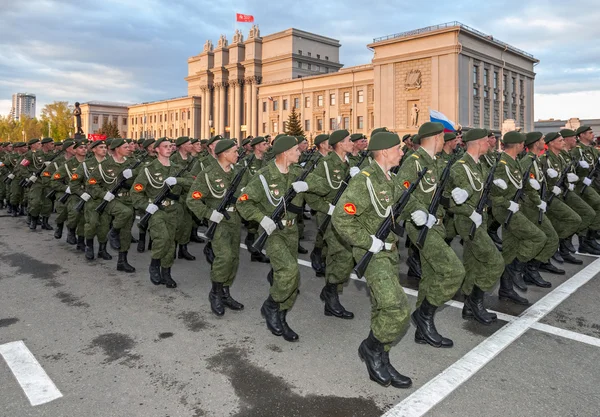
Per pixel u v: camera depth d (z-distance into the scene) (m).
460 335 4.79
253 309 5.65
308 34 70.81
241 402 3.48
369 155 7.72
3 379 3.87
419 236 4.27
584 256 8.22
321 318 5.34
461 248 8.94
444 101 46.38
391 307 3.61
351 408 3.39
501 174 6.03
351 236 3.66
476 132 5.16
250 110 74.12
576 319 5.19
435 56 46.91
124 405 3.45
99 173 7.57
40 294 6.20
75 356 4.30
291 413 3.33
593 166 8.81
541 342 4.57
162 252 6.40
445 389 3.65
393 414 3.30
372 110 57.00
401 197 3.91
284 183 4.89
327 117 62.19
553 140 7.53
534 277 6.53
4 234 10.61
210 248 7.73
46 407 3.42
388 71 50.84
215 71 79.44
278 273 4.60
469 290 5.22
